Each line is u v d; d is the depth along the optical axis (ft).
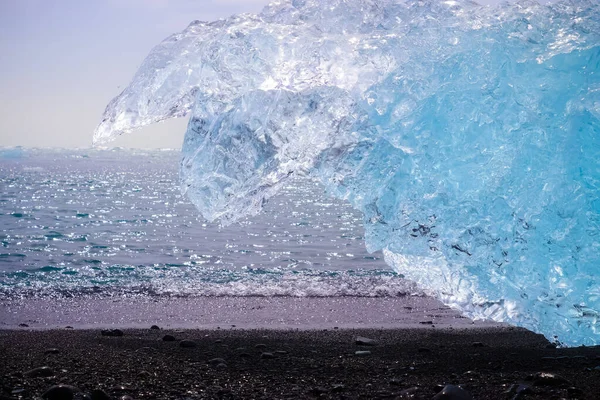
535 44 20.07
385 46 20.84
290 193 195.72
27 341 20.74
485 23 20.71
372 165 20.42
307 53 20.83
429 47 20.62
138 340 22.11
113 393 12.59
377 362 17.16
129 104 21.97
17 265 52.75
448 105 19.71
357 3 23.12
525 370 15.21
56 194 155.12
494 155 19.39
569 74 19.34
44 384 12.99
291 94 20.63
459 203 19.51
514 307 19.98
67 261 56.08
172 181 242.99
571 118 18.79
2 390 12.31
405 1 23.21
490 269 19.66
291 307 35.83
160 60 22.12
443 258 20.67
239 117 20.61
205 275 49.39
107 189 184.24
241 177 20.62
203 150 20.75
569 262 18.44
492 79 19.66
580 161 18.45
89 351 18.13
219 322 31.14
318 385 13.80
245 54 20.65
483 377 14.25
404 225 20.11
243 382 14.06
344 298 39.04
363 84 20.71
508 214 19.08
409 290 42.04
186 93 22.06
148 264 55.62
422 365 16.47
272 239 77.41
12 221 91.91
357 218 110.11
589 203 18.28
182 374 14.73
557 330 19.42
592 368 15.15
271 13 23.27
